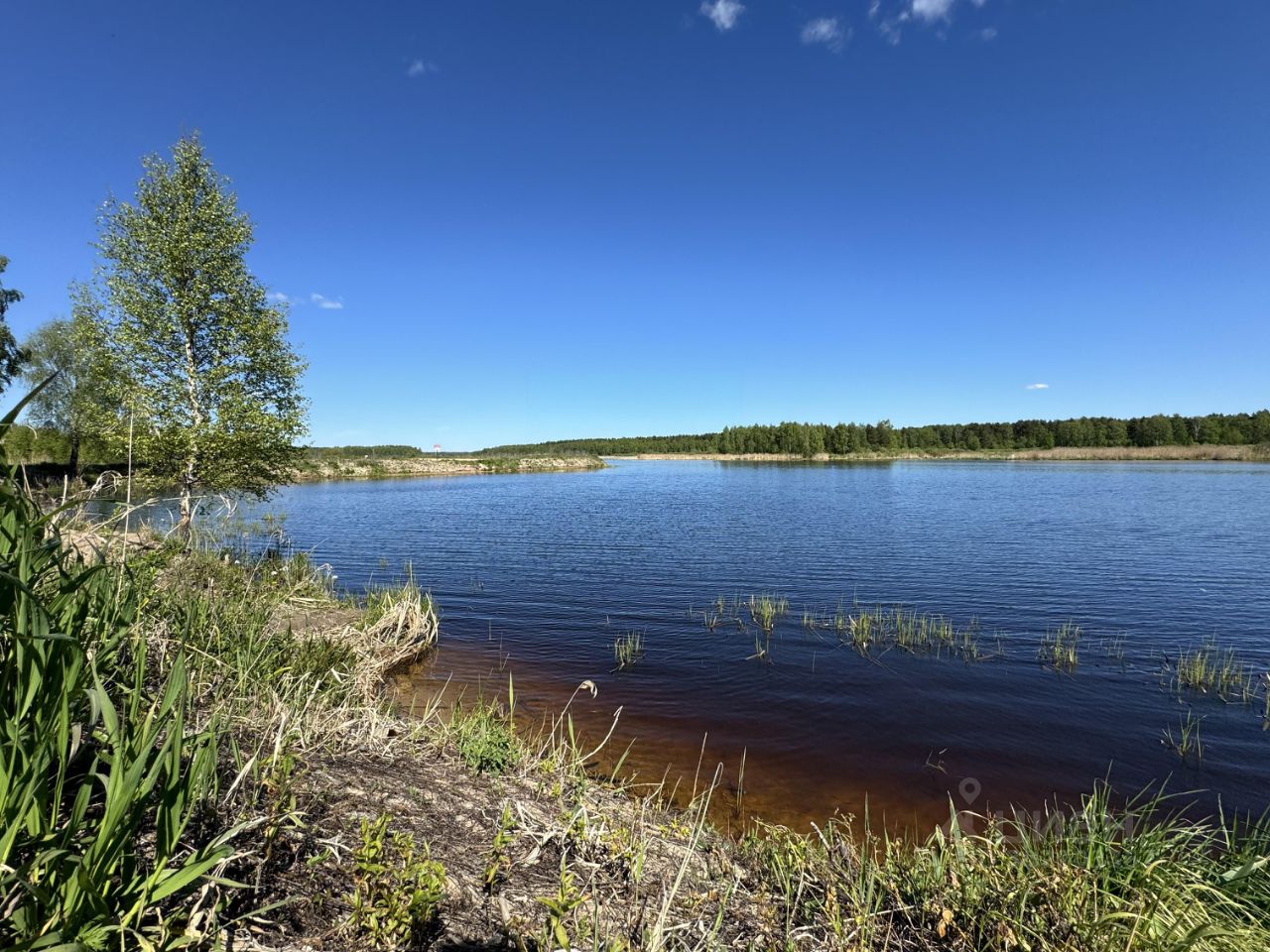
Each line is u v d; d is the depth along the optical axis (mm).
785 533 27562
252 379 17609
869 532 27438
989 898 3906
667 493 51031
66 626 2785
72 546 3678
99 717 3123
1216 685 10172
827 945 3484
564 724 8492
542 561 21422
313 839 3148
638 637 12906
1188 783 7285
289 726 4426
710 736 8305
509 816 3936
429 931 2799
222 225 17047
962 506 37094
